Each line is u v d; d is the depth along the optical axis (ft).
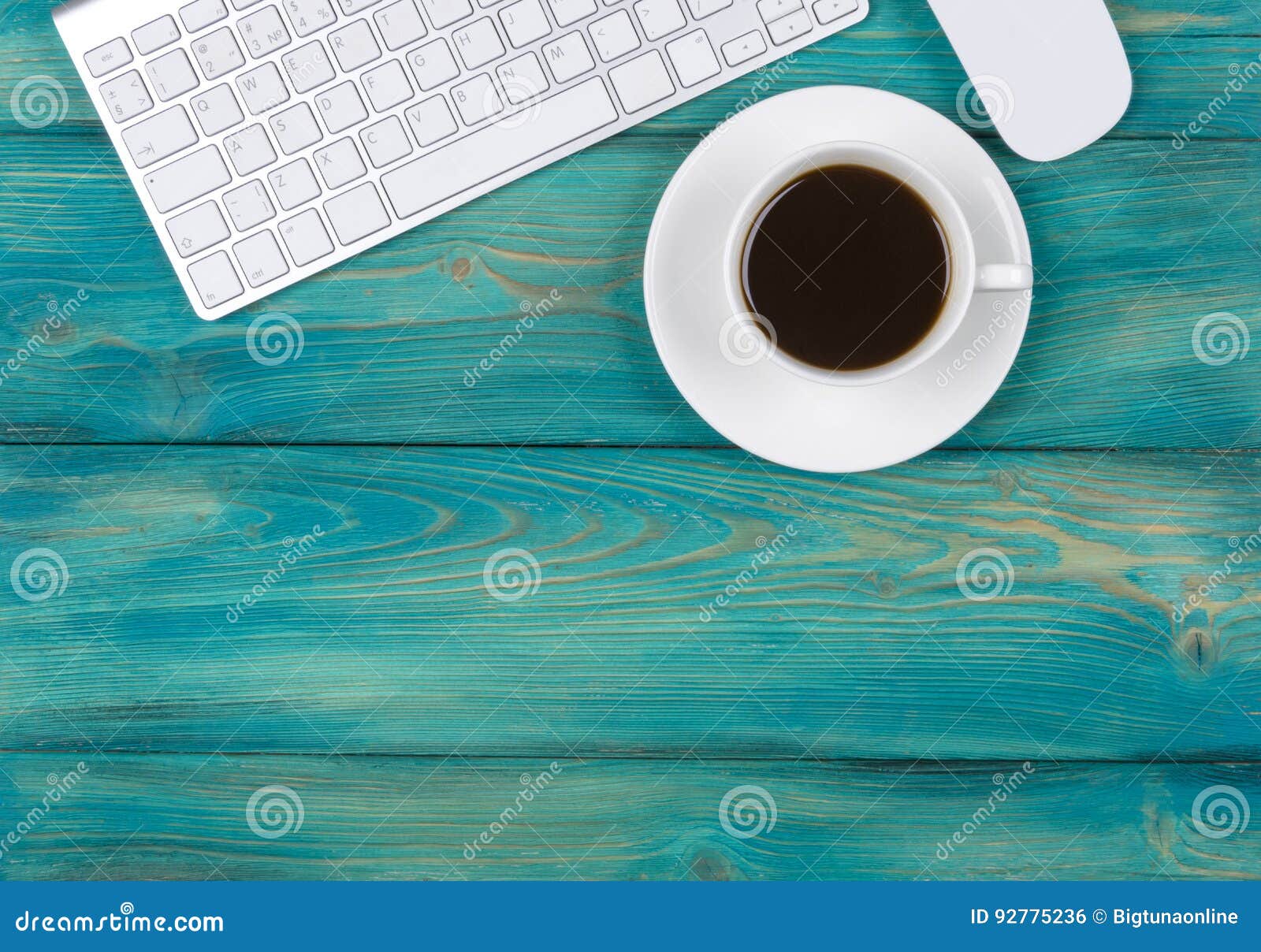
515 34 1.97
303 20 1.96
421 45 1.97
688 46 1.98
